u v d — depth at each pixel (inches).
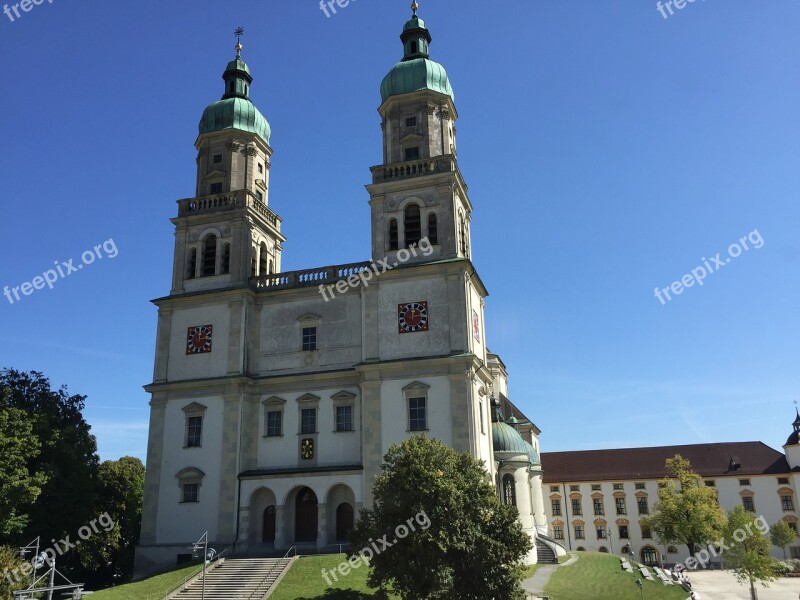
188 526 2049.7
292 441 2092.8
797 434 4163.4
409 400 1956.2
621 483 4372.5
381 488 1398.9
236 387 2127.2
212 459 2092.8
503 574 1328.7
